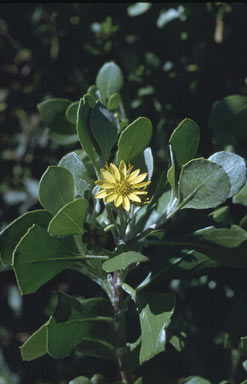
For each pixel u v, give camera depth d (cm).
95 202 43
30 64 77
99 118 43
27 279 40
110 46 64
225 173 39
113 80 51
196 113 60
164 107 61
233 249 42
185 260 44
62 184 42
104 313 46
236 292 56
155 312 40
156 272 44
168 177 41
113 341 47
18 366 83
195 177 40
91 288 65
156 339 39
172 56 62
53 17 70
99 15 65
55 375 77
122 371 47
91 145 43
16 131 82
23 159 81
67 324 43
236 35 60
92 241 41
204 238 42
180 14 60
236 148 50
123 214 42
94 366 73
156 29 63
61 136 54
